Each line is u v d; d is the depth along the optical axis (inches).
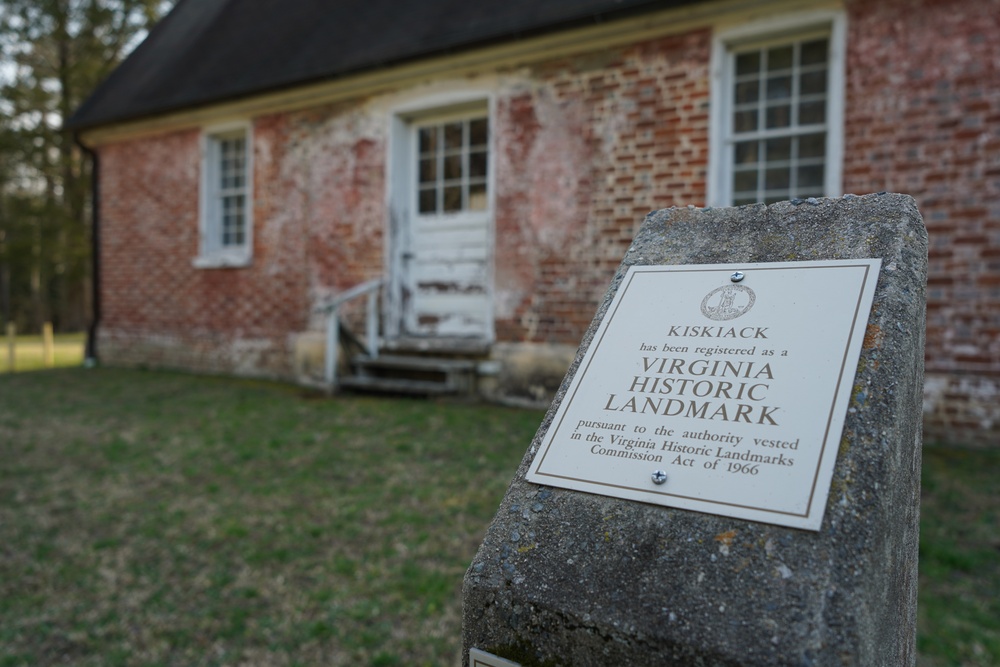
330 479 191.6
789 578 51.0
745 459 57.4
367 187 325.7
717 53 242.7
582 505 60.8
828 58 232.5
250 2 447.2
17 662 115.8
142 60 459.8
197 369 385.1
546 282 277.3
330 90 328.5
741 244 73.5
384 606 128.7
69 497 184.9
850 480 54.2
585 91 268.4
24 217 920.3
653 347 68.6
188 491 186.5
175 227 394.6
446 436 226.1
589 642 54.3
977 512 159.2
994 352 203.6
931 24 211.5
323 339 333.7
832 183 226.1
